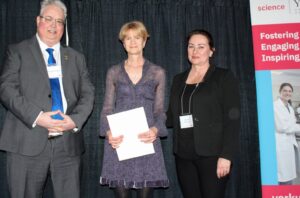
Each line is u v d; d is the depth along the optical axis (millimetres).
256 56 2818
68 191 2223
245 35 3104
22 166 2104
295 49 2793
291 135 2752
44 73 2154
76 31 2922
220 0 3100
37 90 2127
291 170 2732
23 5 2906
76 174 2266
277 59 2799
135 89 2250
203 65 2322
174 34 3037
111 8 2994
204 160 2146
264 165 2752
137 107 2225
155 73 2301
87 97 2283
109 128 2225
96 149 2920
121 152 2166
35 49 2188
